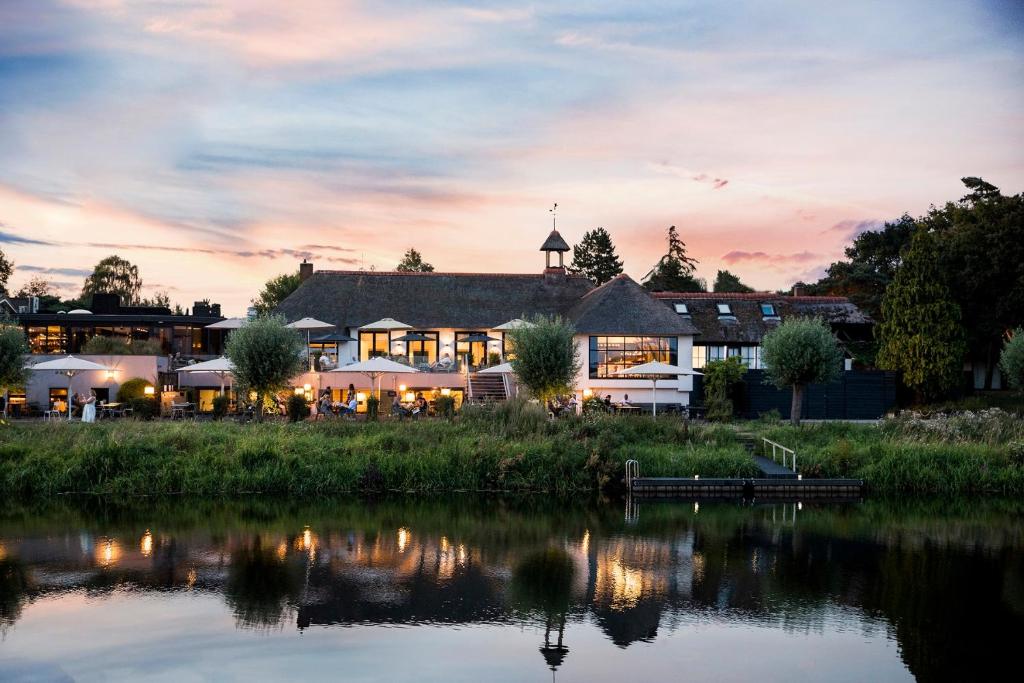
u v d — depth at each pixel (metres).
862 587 18.00
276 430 30.22
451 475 28.05
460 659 14.08
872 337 49.44
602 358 40.97
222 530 22.52
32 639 14.67
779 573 18.92
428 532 22.61
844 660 14.18
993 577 18.70
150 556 19.84
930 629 15.58
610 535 22.42
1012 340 36.84
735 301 48.41
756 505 26.61
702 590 17.72
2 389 32.06
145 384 37.03
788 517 24.81
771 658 14.20
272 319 33.22
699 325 46.22
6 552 20.14
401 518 24.17
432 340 41.66
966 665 13.95
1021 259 44.38
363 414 35.84
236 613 16.06
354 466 27.77
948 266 46.06
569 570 19.11
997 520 24.55
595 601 16.97
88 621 15.55
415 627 15.45
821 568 19.34
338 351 43.50
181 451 28.09
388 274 47.44
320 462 27.91
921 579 18.58
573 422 31.50
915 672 13.70
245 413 33.94
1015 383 36.31
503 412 31.83
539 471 28.22
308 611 16.20
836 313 48.81
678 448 30.12
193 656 14.02
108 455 27.25
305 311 44.78
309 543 21.27
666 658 14.23
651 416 33.12
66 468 26.73
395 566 19.27
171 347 46.03
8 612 15.97
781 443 31.44
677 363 41.25
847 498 27.81
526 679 13.30
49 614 15.89
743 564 19.64
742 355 46.06
